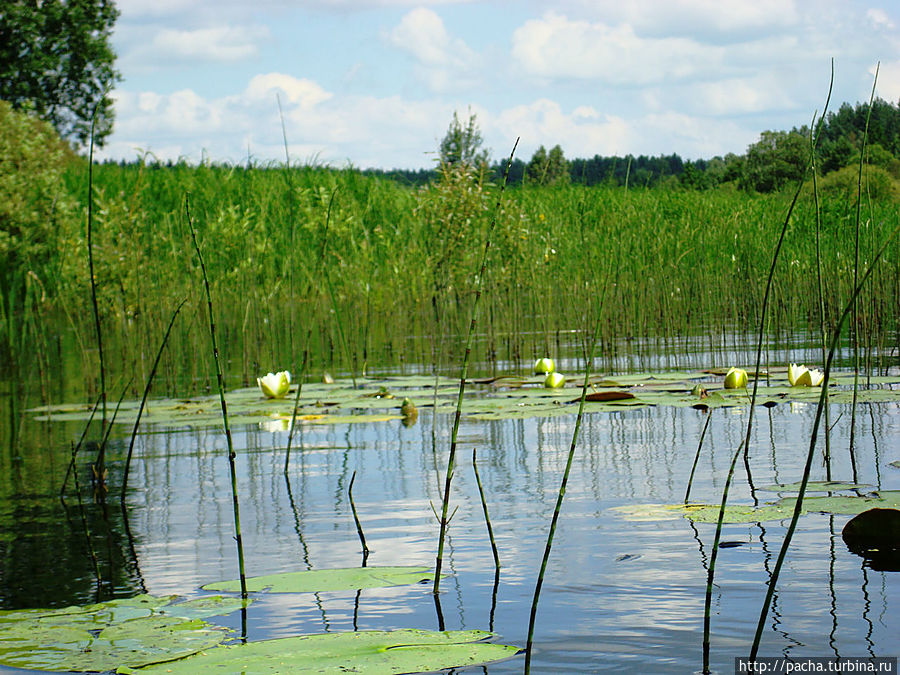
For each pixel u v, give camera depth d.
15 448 4.27
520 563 2.29
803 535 2.45
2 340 9.41
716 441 3.84
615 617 1.90
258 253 10.55
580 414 1.95
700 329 8.86
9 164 11.32
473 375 6.41
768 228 9.31
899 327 6.79
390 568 2.23
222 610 1.98
